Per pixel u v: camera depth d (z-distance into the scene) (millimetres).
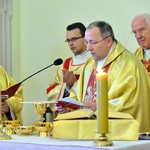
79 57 4602
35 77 5559
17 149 2096
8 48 5559
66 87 3916
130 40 4602
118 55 3146
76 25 4559
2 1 5547
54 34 5418
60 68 4750
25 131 2568
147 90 2986
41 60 5520
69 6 5258
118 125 2188
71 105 2719
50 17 5465
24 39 5676
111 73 3098
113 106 2814
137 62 3094
